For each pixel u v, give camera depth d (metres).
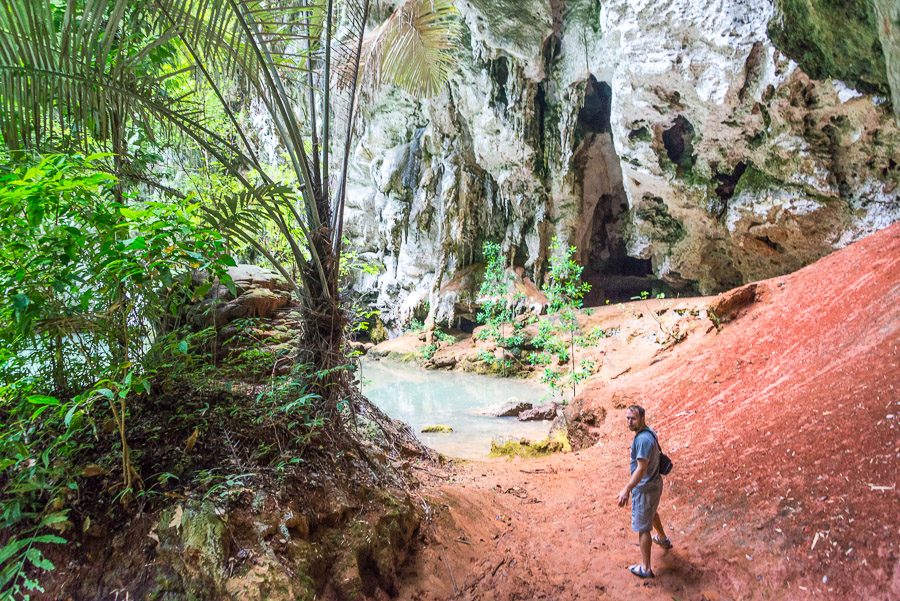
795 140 10.91
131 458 2.95
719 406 5.69
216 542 2.69
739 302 8.07
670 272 14.73
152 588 2.62
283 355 4.23
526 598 3.47
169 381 3.42
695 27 10.69
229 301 4.77
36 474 2.70
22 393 2.86
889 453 3.61
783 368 5.66
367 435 4.72
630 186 14.27
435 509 4.03
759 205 12.00
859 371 4.67
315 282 4.00
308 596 2.76
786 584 3.23
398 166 19.39
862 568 3.07
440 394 12.13
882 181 10.42
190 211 3.47
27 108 3.01
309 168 4.13
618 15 11.48
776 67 10.27
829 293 6.57
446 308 17.84
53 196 2.57
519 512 4.63
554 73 15.34
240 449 3.32
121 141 3.73
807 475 3.87
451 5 5.25
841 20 9.21
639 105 12.34
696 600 3.34
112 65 3.23
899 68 8.00
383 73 5.54
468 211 18.14
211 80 3.76
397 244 20.34
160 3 3.40
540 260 17.25
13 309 2.50
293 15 4.85
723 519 3.93
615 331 13.09
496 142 16.52
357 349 4.38
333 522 3.23
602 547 4.05
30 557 2.36
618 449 5.96
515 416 9.87
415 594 3.33
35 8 2.80
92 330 2.94
